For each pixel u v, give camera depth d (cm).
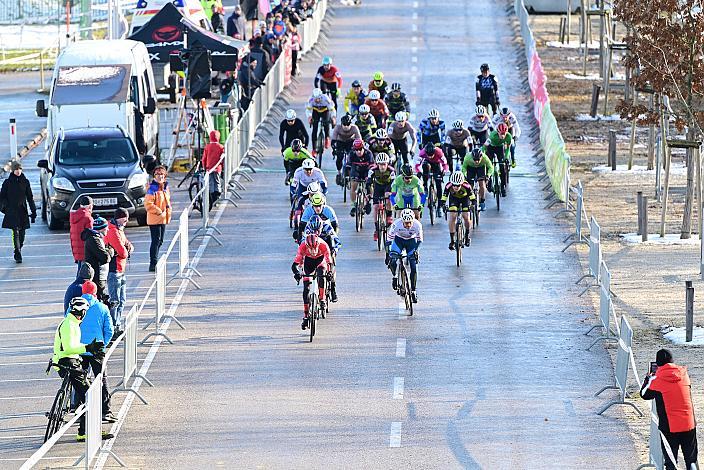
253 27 15188
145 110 9738
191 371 5859
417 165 8838
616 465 4684
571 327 6488
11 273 7750
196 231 8650
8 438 5072
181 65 10556
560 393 5519
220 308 6900
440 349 6144
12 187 7925
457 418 5200
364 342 6262
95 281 6169
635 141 11456
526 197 9619
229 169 9700
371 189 8531
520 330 6444
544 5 17925
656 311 6712
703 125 8012
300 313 6800
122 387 5391
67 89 9669
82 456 4631
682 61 8381
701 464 4675
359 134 9269
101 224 6219
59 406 4906
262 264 7825
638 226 8344
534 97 12438
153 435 5059
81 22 17512
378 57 15312
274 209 9300
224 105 10856
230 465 4725
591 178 10169
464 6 18788
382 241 8138
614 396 5472
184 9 13150
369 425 5131
